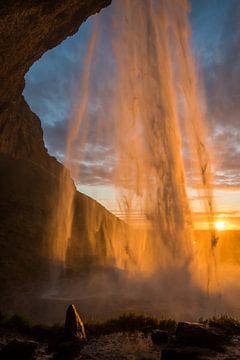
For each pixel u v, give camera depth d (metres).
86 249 37.47
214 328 8.18
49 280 23.23
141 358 6.36
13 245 29.75
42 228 36.78
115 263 34.09
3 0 14.08
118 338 7.88
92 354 6.59
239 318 12.81
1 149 51.03
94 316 13.35
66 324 7.56
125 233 43.31
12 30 16.66
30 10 15.88
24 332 8.72
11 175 46.56
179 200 36.00
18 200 40.81
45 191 47.03
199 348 6.52
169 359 6.15
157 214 36.69
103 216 50.84
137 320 9.38
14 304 15.53
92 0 19.70
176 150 36.09
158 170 36.34
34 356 6.53
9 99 27.89
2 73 21.44
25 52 20.70
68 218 44.22
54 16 18.34
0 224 33.25
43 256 30.12
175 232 34.31
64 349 6.62
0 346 7.26
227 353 6.39
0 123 48.50
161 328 8.98
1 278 21.30
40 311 14.54
